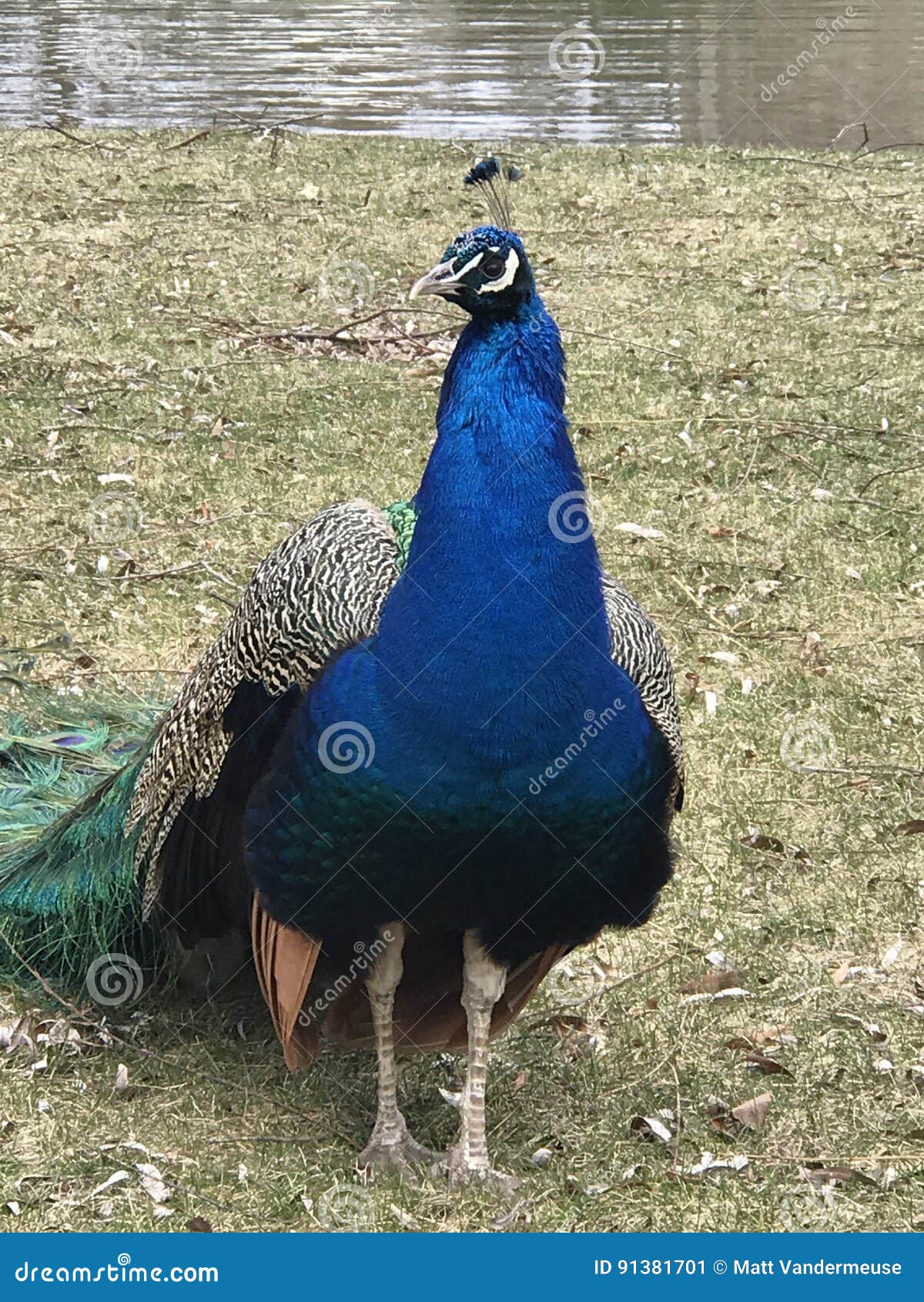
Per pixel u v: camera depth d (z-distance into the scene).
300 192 6.58
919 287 5.75
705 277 5.75
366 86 8.68
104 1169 2.47
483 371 2.32
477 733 2.30
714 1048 2.66
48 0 11.30
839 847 2.98
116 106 8.05
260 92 8.49
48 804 2.77
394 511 2.52
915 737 3.21
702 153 7.43
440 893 2.36
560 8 11.16
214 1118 2.54
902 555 3.78
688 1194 2.47
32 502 3.80
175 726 2.54
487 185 2.53
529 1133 2.54
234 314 5.17
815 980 2.76
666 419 4.50
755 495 4.06
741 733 3.20
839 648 3.42
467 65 9.27
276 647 2.42
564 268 5.77
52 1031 2.61
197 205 6.38
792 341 5.18
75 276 5.43
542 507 2.31
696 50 9.70
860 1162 2.51
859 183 7.04
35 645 3.27
